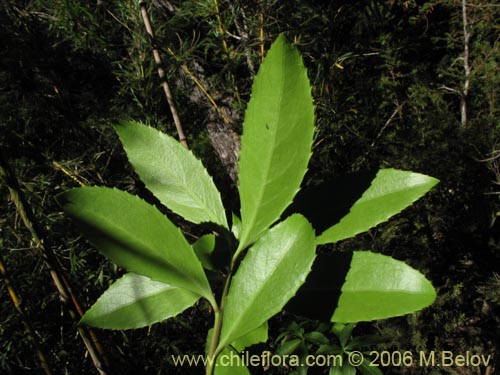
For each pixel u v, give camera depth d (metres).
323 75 0.83
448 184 1.20
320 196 0.27
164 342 0.91
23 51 0.57
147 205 0.25
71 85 0.79
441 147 1.19
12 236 0.79
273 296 0.22
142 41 0.68
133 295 0.28
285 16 0.81
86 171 0.78
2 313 0.86
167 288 0.28
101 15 0.70
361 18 1.12
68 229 0.81
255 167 0.24
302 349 0.68
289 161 0.23
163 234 0.25
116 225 0.25
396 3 1.38
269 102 0.23
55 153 0.83
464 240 1.26
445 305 1.24
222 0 0.78
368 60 1.27
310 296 0.25
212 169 1.20
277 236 0.23
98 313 0.27
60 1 0.67
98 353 0.36
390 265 0.25
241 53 0.81
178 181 0.29
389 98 1.28
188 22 0.77
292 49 0.23
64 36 0.75
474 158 1.15
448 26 1.55
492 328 1.26
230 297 0.23
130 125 0.30
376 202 0.26
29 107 0.75
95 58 0.79
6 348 0.88
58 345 0.89
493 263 1.26
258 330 0.32
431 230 1.27
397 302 0.24
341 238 0.26
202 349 0.94
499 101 1.32
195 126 1.04
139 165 0.29
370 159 1.16
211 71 0.95
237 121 0.94
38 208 0.77
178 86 0.92
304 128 0.23
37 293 0.87
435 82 1.48
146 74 0.75
